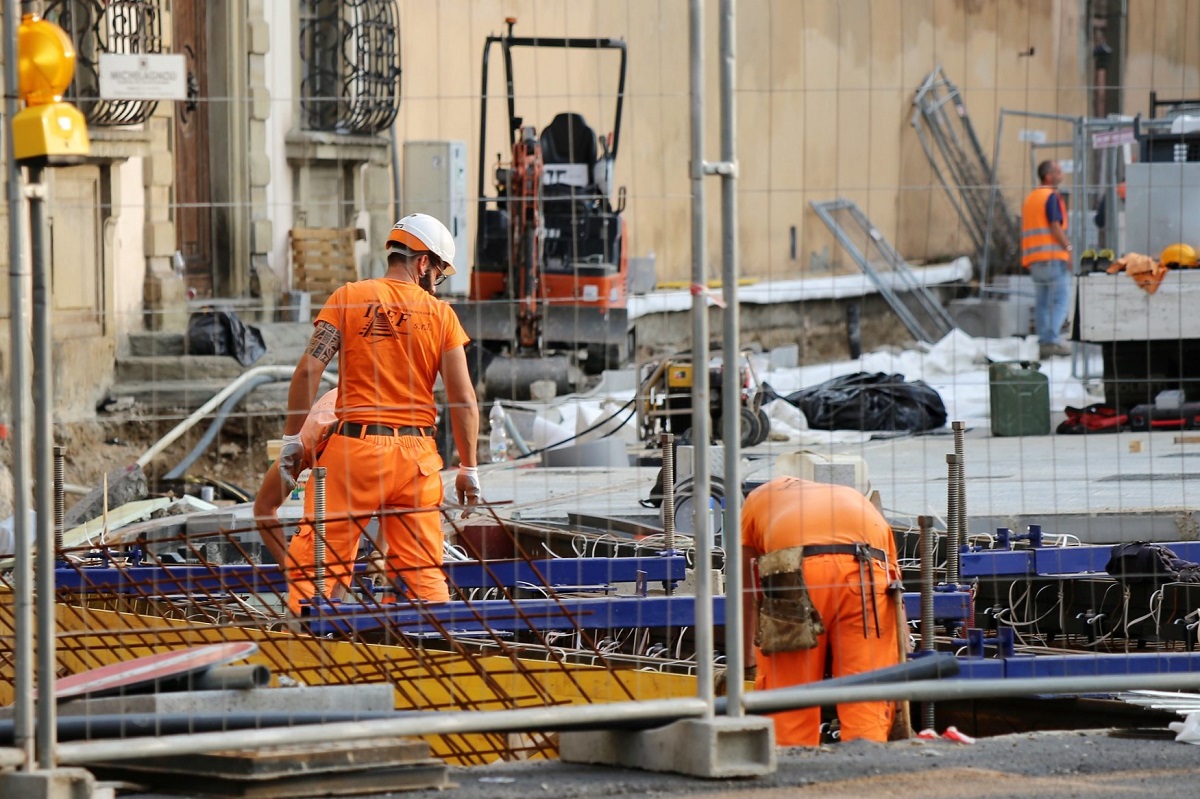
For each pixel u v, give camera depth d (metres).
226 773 16.72
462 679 25.16
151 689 18.97
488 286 77.25
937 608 27.05
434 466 29.27
